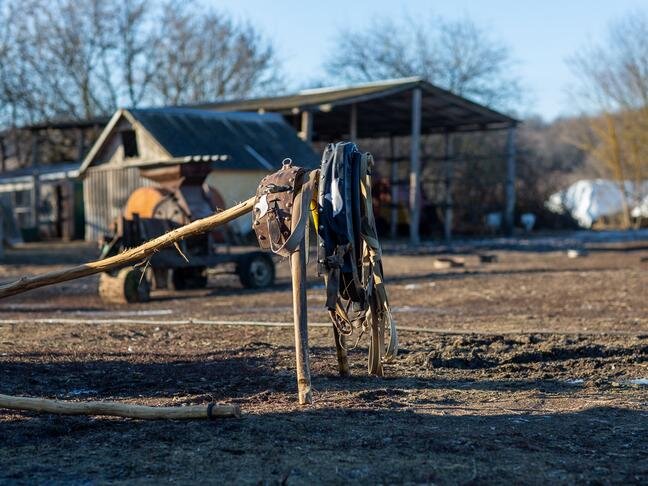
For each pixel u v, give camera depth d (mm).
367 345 9258
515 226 44875
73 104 52406
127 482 4734
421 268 21594
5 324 11617
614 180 44125
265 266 18109
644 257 24219
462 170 44250
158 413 5863
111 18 54312
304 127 33625
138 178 31484
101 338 10156
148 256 6809
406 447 5355
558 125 78062
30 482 4754
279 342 9641
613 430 5812
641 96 41281
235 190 29969
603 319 11609
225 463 5039
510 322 11375
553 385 7383
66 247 31891
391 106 36094
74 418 6121
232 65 59344
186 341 9836
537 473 4875
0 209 27078
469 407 6488
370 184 6812
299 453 5219
